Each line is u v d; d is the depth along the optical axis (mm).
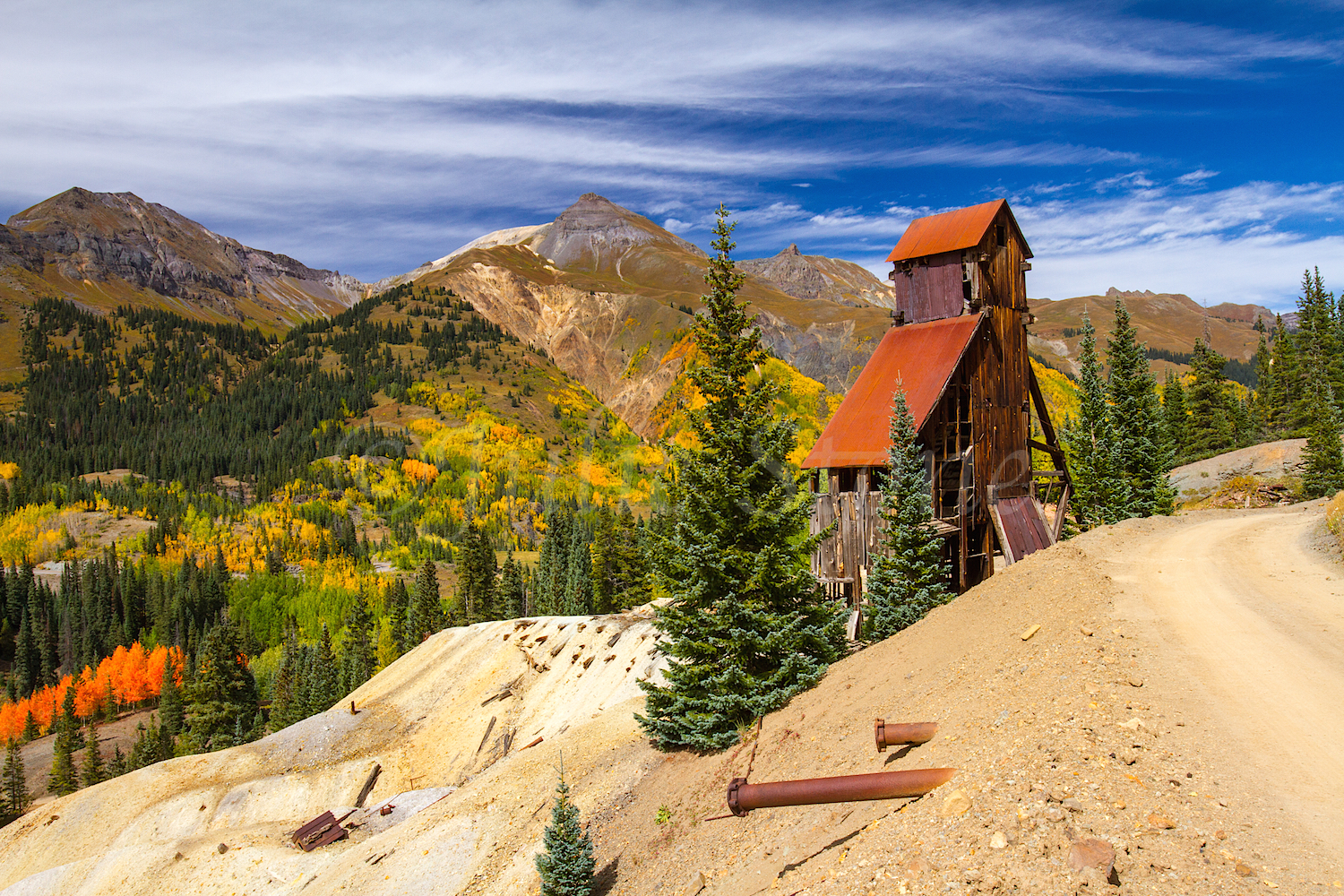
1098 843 8750
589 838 20938
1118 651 14086
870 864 10547
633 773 25141
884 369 33812
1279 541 23281
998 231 35812
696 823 18734
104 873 39406
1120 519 43938
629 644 47031
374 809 43125
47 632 163625
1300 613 15578
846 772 15148
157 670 144125
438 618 105188
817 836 13422
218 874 37375
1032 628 16422
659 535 24062
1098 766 10508
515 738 45031
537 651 51406
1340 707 11266
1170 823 9008
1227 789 9516
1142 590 17688
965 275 34562
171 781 48094
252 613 175250
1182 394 84625
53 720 134500
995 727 12719
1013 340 36531
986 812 10211
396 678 56969
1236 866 8133
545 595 94312
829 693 20297
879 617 25859
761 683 22016
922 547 26125
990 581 21219
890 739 13875
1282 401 85250
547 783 28594
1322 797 9125
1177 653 13727
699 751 23266
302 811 44156
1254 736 10656
